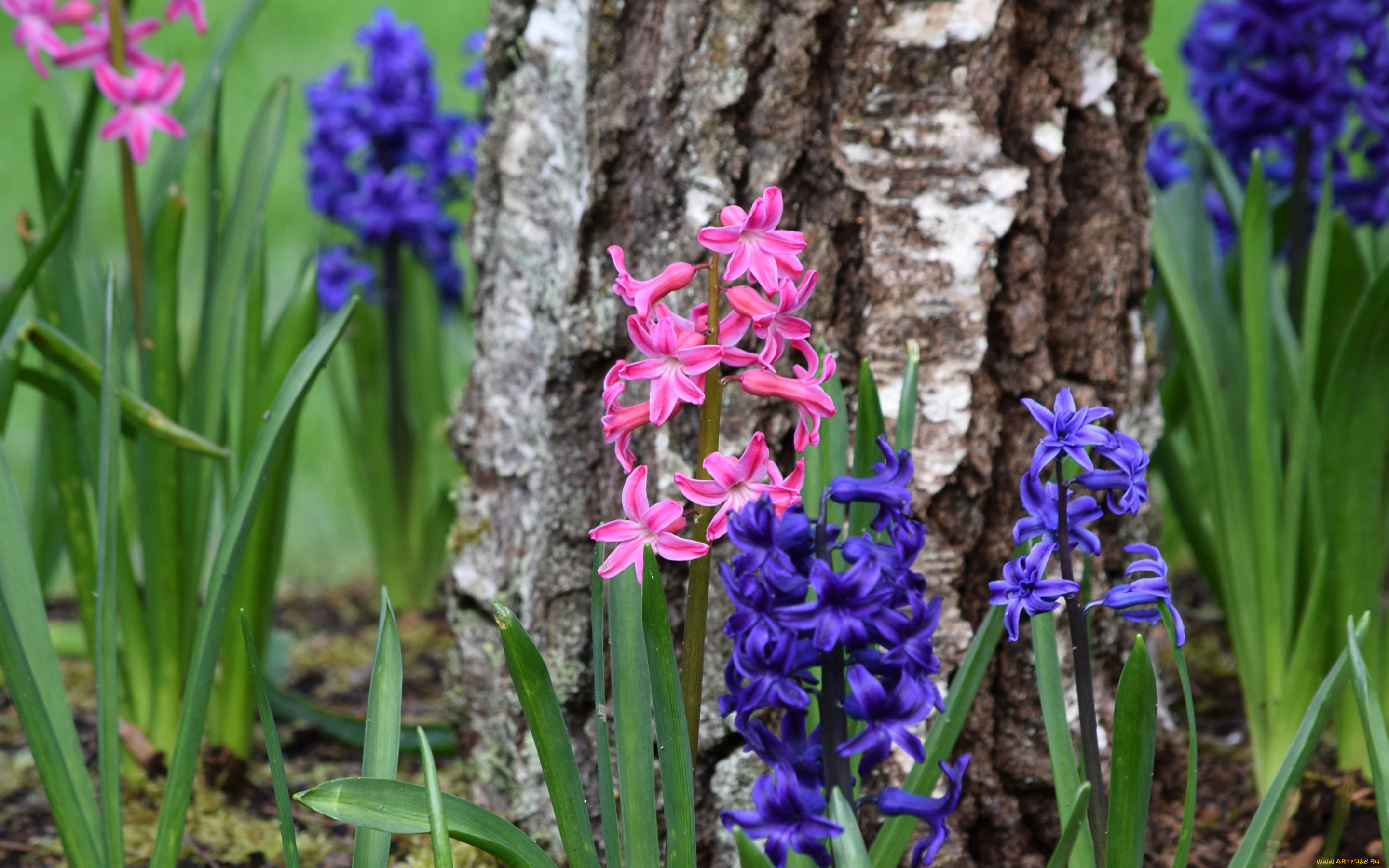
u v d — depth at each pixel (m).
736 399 1.58
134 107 1.74
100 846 1.53
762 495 1.37
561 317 1.61
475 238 1.68
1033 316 1.58
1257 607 1.71
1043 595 1.40
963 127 1.56
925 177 1.57
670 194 1.58
